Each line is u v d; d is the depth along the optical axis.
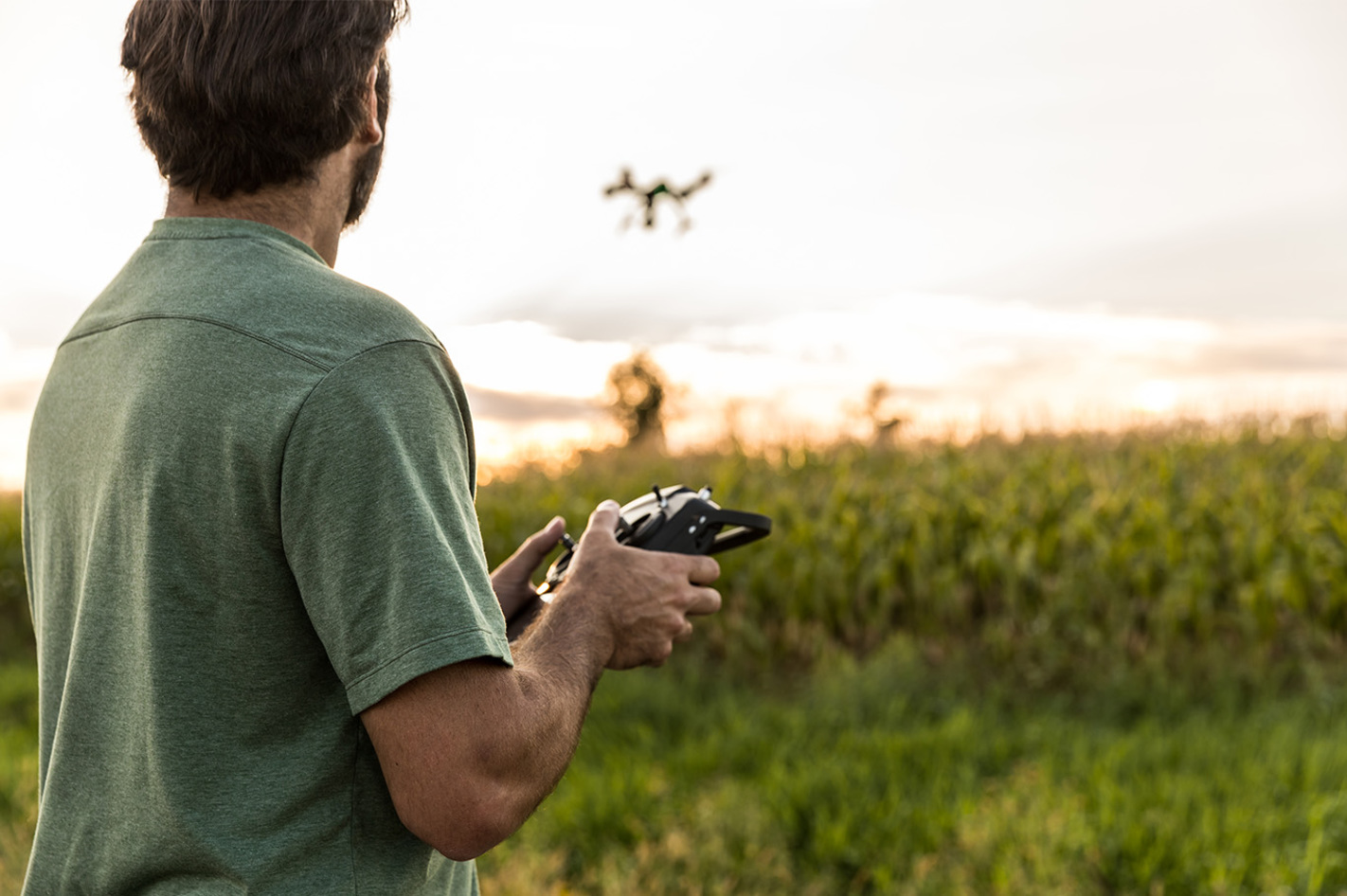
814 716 5.35
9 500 10.10
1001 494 7.75
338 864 1.00
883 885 3.33
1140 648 6.18
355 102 1.12
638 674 5.92
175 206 1.13
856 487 8.12
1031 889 3.15
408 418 0.98
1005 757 4.62
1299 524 6.59
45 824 1.04
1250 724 4.97
